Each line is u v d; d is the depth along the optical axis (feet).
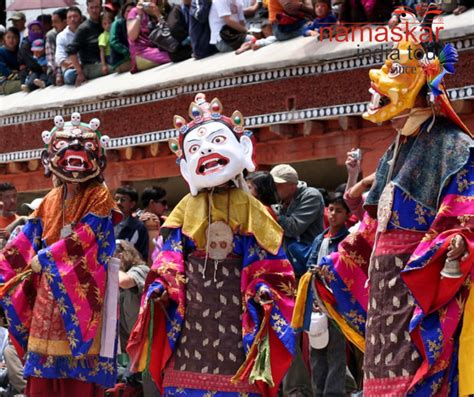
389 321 29.01
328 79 51.60
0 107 68.85
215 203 34.27
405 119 29.86
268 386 33.45
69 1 71.26
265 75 53.88
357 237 31.27
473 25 45.85
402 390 28.50
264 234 33.96
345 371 38.81
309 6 55.01
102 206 38.32
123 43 63.57
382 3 50.31
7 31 72.69
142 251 49.24
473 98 46.57
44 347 37.55
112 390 43.34
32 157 66.33
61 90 66.18
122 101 60.95
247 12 59.88
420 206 28.96
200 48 58.80
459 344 27.96
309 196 41.27
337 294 31.48
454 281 27.73
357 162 38.81
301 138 53.57
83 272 37.55
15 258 38.68
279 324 33.50
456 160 28.43
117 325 38.27
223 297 33.81
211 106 35.32
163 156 60.23
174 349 33.96
